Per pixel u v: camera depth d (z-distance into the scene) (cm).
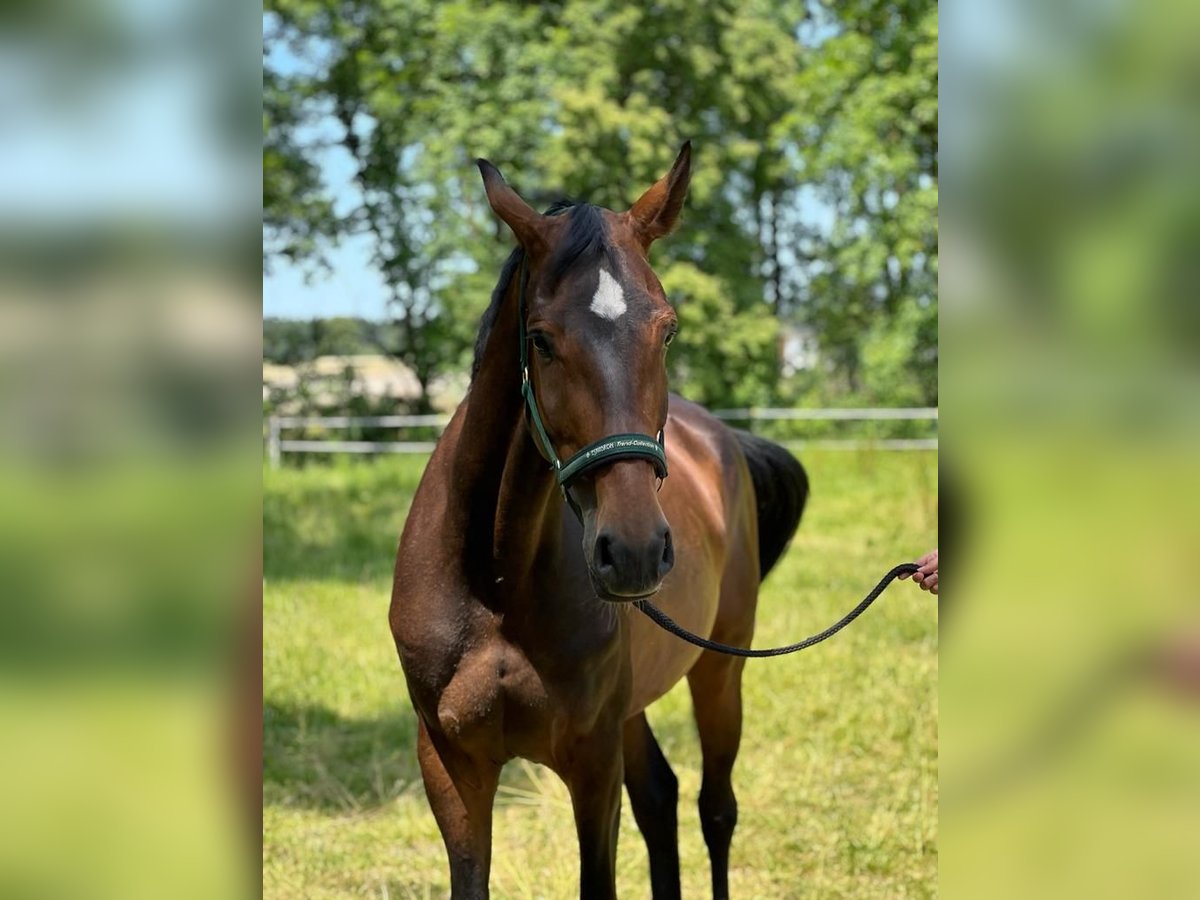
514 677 227
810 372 2012
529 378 213
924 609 655
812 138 1317
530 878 342
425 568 233
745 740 470
